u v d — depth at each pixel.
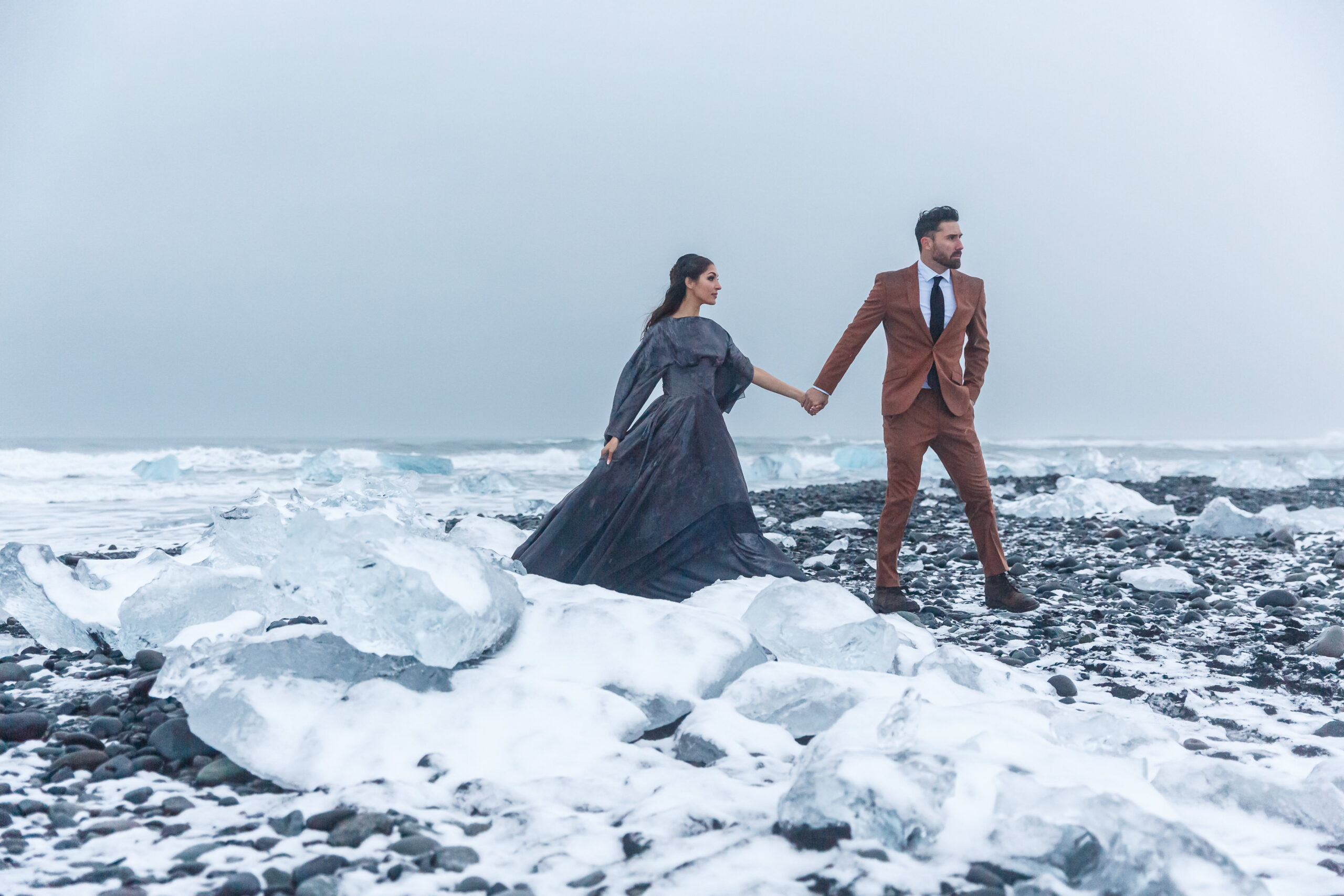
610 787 2.11
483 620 2.62
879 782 1.74
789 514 9.05
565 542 4.13
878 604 4.59
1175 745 2.30
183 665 2.54
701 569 4.05
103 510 10.14
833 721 2.58
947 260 4.47
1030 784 1.76
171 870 1.70
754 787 2.08
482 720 2.43
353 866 1.70
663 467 4.11
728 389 4.43
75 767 2.30
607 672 2.71
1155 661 3.59
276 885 1.62
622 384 4.23
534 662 2.79
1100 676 3.39
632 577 4.02
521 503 9.70
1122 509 9.11
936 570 5.89
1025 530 8.01
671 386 4.24
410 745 2.32
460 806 2.04
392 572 2.45
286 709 2.36
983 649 3.78
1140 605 4.72
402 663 2.60
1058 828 1.58
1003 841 1.62
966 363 4.76
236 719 2.30
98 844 1.82
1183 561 6.11
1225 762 2.12
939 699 2.65
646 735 2.61
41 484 13.09
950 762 1.89
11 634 3.99
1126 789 1.84
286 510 3.45
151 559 3.74
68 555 6.29
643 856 1.73
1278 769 2.31
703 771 2.21
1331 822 1.93
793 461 17.45
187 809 2.03
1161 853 1.52
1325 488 12.98
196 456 18.58
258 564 3.44
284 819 1.91
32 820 1.96
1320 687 3.18
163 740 2.40
